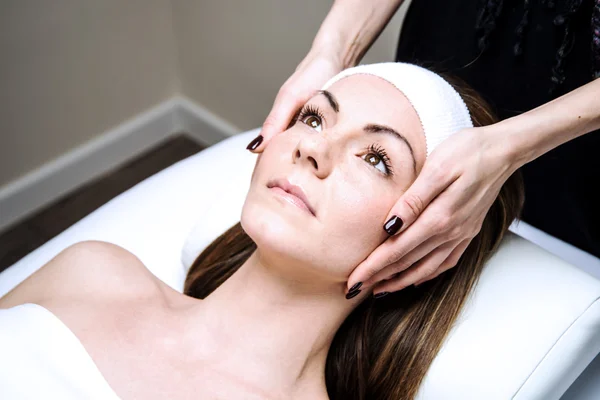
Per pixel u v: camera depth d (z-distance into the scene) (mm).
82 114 2303
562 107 1120
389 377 1264
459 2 1406
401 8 1768
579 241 1483
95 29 2199
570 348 1188
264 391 1182
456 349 1218
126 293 1261
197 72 2439
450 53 1471
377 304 1282
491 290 1249
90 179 2410
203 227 1410
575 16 1256
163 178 1583
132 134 2459
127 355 1167
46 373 1119
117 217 1511
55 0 2064
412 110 1134
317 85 1314
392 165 1109
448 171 1045
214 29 2283
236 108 2418
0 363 1120
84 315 1203
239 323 1193
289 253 1091
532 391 1165
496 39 1391
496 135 1081
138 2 2264
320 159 1085
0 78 2053
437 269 1185
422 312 1255
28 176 2260
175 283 1464
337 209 1085
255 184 1141
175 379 1162
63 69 2182
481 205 1096
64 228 2264
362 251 1109
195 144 2568
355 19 1398
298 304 1177
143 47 2357
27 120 2174
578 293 1223
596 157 1344
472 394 1185
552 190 1454
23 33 2039
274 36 2148
